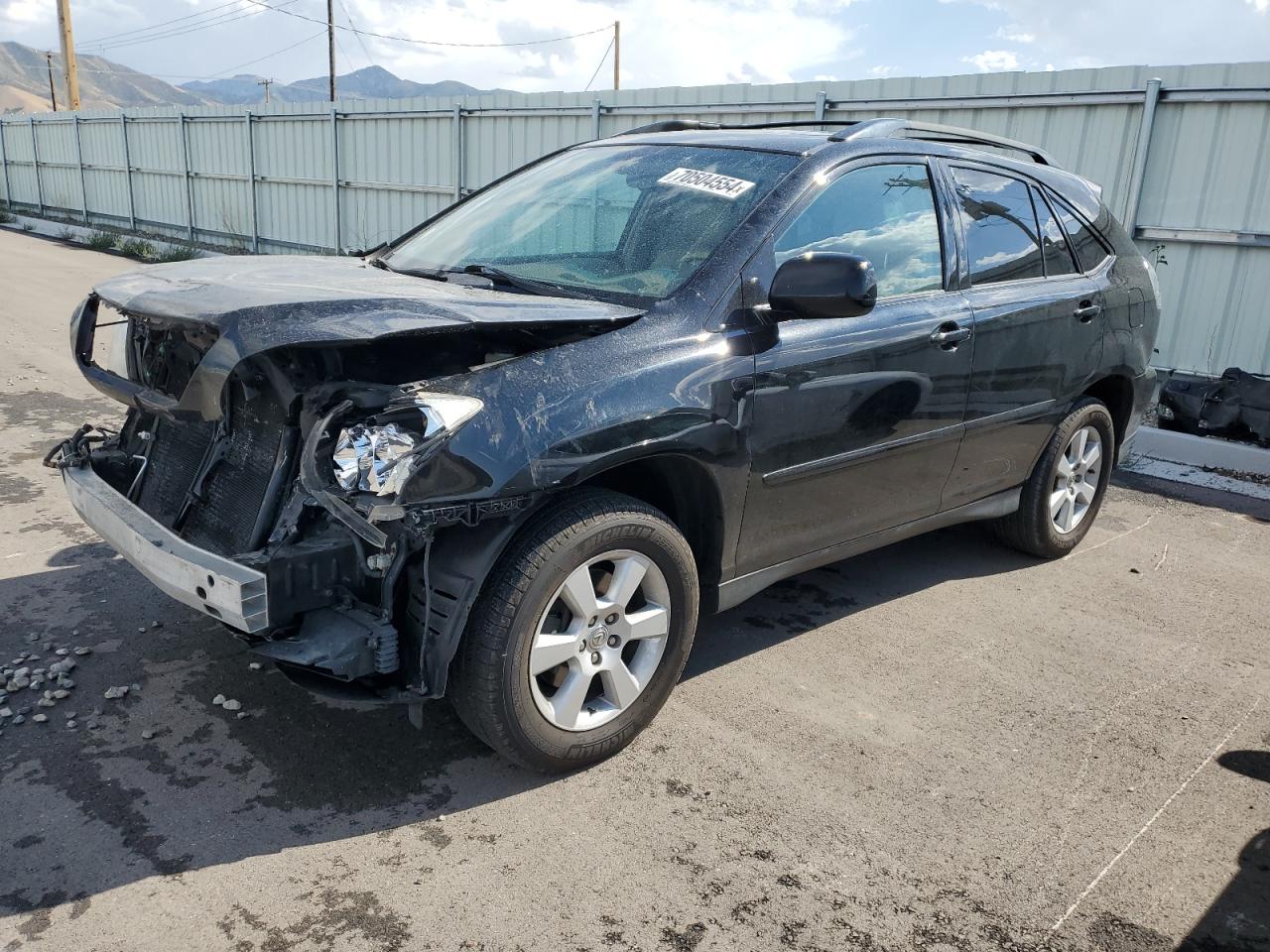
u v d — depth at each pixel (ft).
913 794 9.93
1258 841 9.48
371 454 8.15
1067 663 13.01
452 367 9.64
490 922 7.91
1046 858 9.07
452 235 13.35
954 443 13.41
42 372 26.76
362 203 53.36
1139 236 26.91
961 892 8.55
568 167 13.70
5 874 8.15
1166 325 26.89
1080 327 15.11
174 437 10.75
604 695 10.26
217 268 11.37
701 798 9.69
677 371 9.83
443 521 8.39
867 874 8.73
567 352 9.39
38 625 12.37
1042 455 15.69
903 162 12.85
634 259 11.24
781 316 10.69
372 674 8.88
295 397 9.02
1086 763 10.68
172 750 10.00
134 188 73.10
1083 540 17.92
